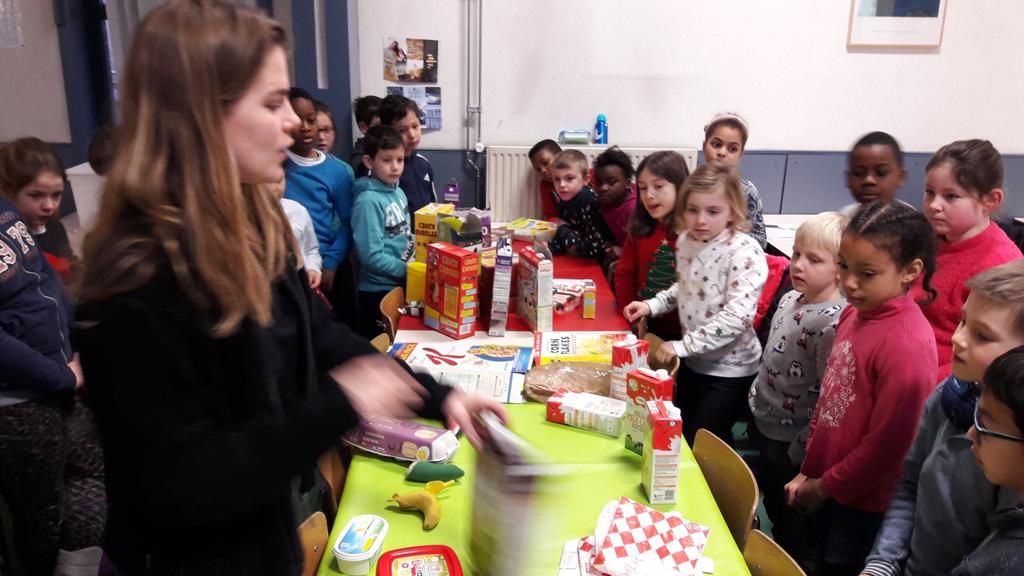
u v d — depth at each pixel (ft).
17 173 7.35
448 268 7.70
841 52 14.55
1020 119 14.84
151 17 2.64
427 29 14.49
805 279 6.54
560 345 7.55
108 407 2.48
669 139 15.16
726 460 5.26
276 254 3.08
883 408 5.32
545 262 7.82
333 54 13.96
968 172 6.27
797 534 6.89
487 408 3.52
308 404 2.75
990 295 3.78
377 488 5.01
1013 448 3.33
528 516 3.10
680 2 14.34
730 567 4.21
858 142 8.27
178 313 2.51
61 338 7.15
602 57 14.66
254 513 2.95
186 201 2.55
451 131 15.10
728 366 7.75
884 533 4.86
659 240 9.02
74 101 11.80
